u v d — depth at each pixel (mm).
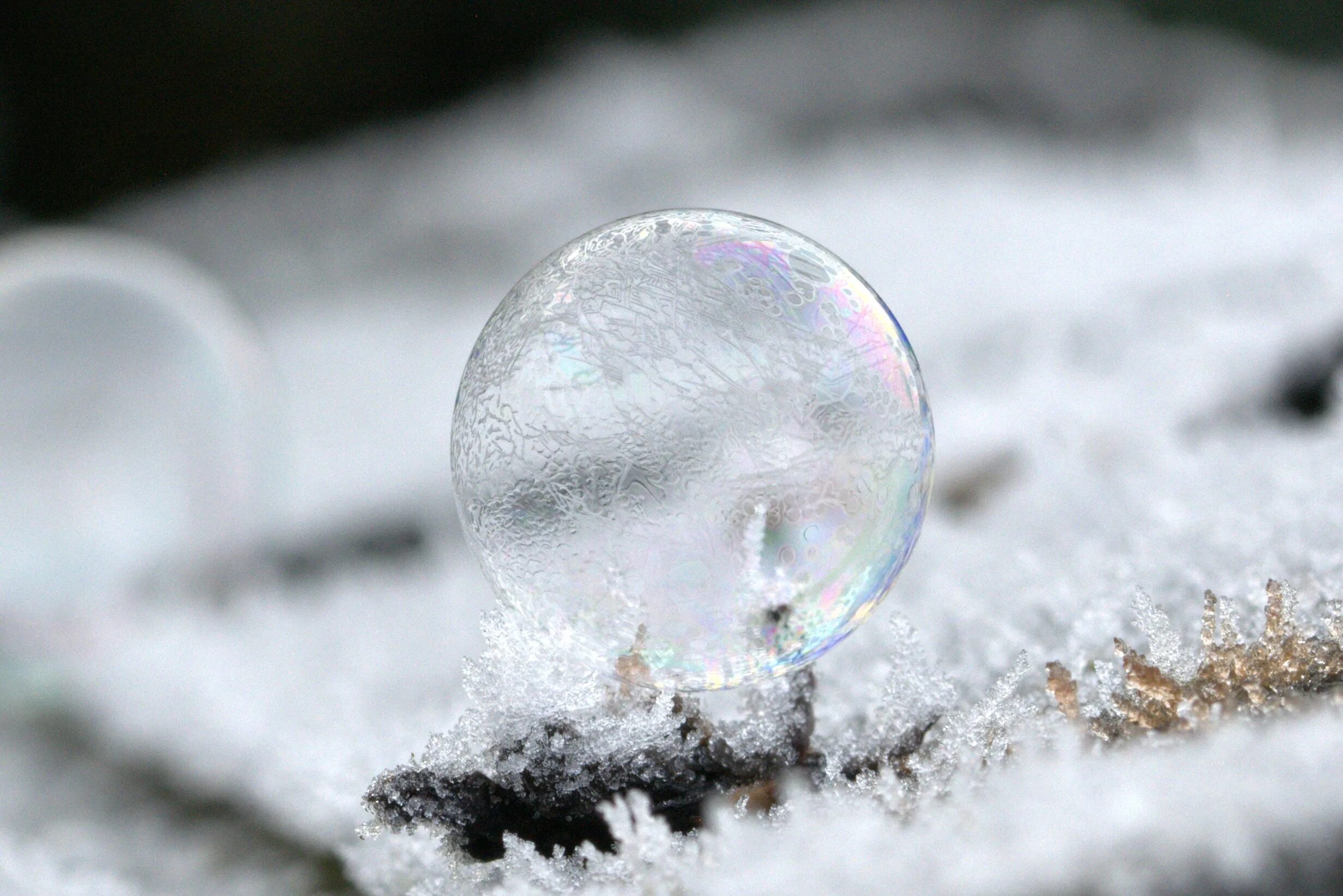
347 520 604
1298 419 429
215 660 432
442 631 397
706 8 1195
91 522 494
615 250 290
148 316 509
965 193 808
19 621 485
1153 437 414
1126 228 645
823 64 1078
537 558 287
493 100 1198
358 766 318
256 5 1220
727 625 286
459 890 292
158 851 346
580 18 1227
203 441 516
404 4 1226
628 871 281
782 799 290
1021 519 375
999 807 271
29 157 1204
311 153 1207
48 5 1201
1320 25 1096
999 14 1098
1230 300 484
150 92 1216
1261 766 268
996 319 584
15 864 344
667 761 290
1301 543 315
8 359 489
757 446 283
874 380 288
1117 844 264
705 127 1046
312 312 975
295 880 332
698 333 284
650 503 284
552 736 289
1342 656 288
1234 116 905
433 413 725
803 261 290
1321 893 261
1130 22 1103
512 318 290
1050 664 287
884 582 293
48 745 415
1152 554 325
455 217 1053
